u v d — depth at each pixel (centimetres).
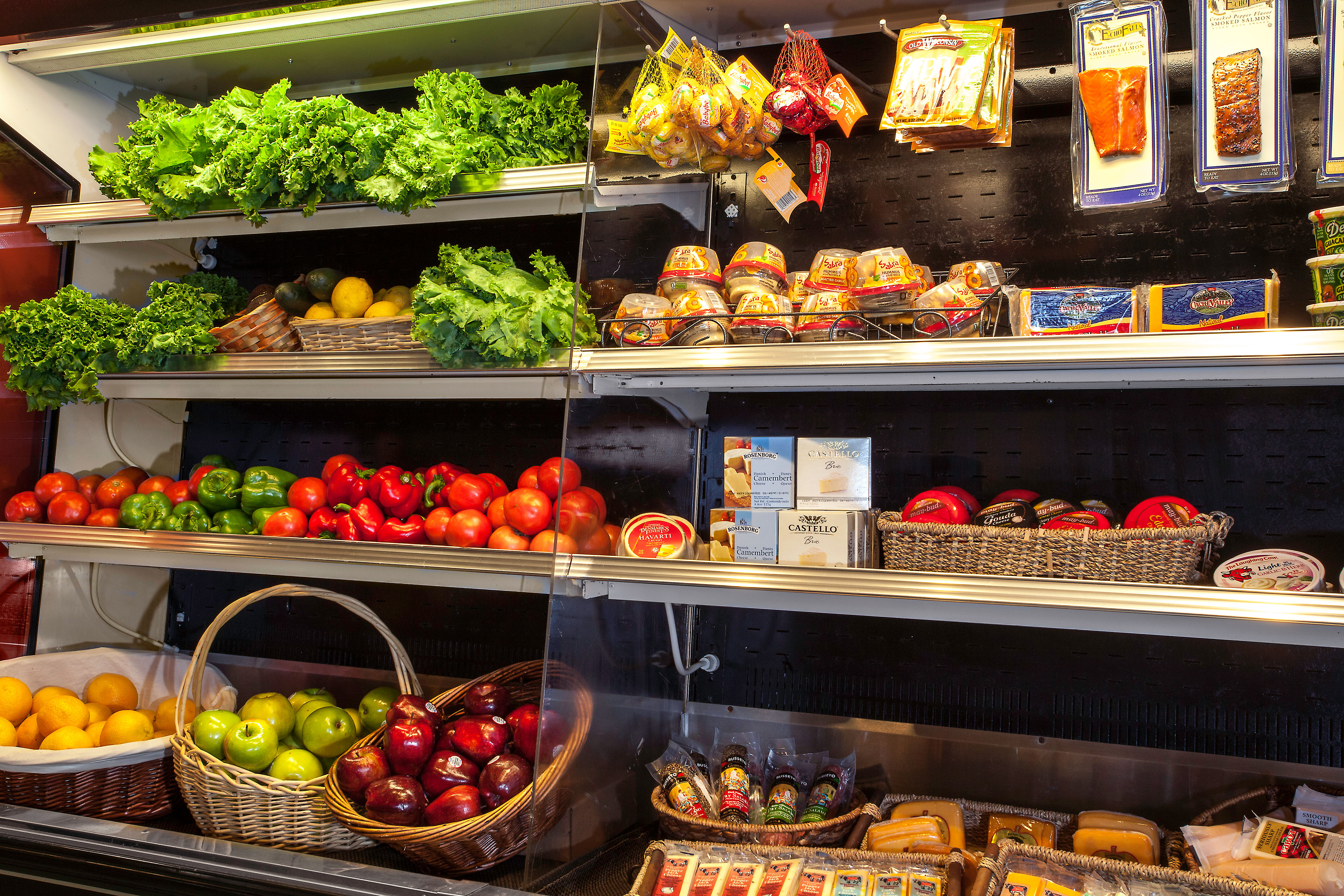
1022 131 196
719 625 212
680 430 206
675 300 175
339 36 207
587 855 166
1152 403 185
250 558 195
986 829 177
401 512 203
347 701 240
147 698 228
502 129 196
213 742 184
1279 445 177
